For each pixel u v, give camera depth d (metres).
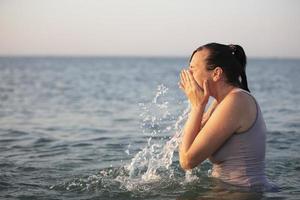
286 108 12.42
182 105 12.07
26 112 11.49
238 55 3.38
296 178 3.93
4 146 6.12
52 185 3.81
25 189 3.69
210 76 3.25
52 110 12.08
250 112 3.15
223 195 3.23
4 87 23.88
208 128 3.12
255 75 49.41
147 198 3.38
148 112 10.84
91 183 3.84
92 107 13.04
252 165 3.21
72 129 8.12
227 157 3.23
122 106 13.34
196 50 3.34
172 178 3.89
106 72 59.41
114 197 3.44
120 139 6.55
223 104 3.14
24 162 4.85
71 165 4.65
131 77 41.53
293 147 5.71
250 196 3.17
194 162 3.16
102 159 4.97
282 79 37.56
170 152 4.52
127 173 4.18
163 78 38.78
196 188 3.56
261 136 3.21
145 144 6.02
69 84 27.91
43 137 7.03
